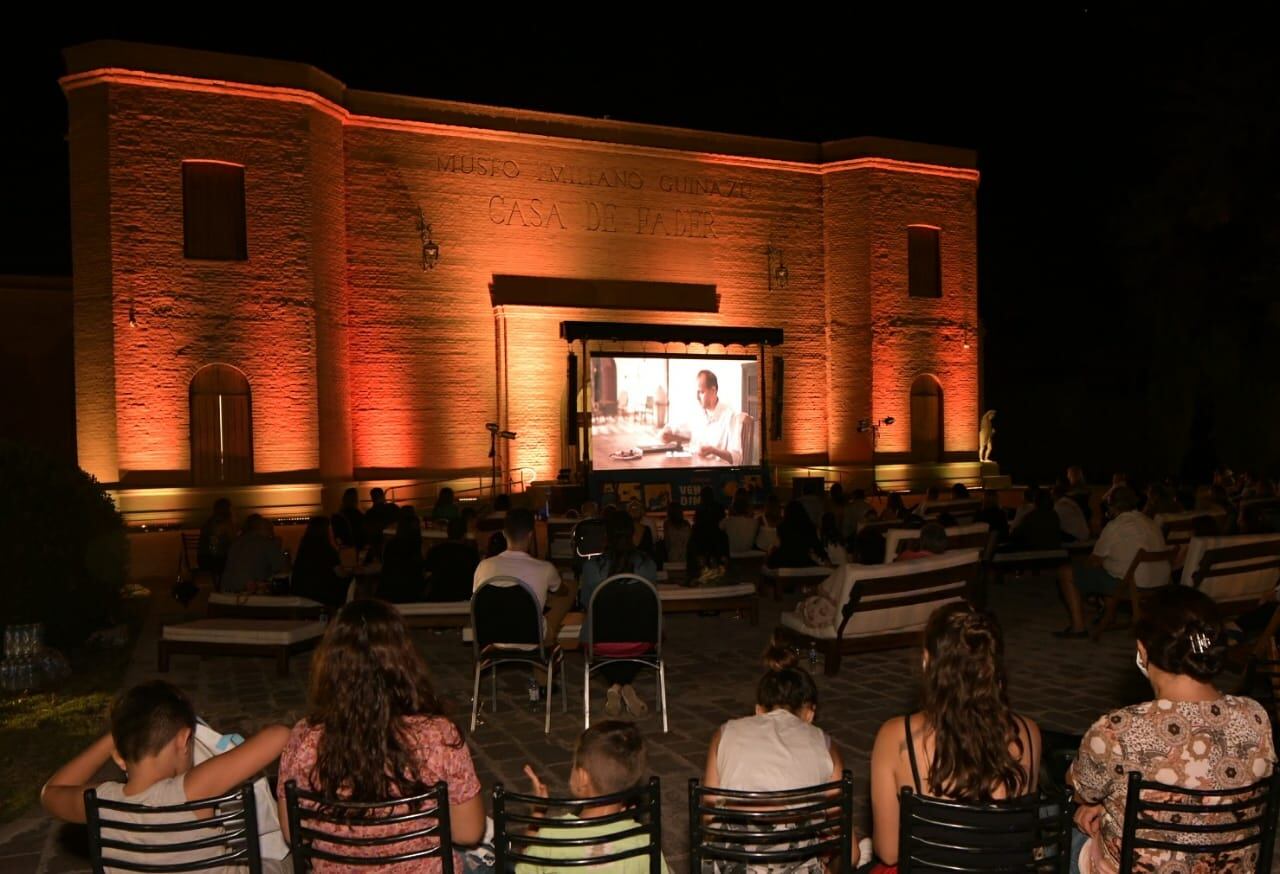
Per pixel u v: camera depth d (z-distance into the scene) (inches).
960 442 1067.9
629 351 955.3
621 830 134.7
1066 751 187.0
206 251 766.5
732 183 1007.0
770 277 1017.5
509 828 209.6
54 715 314.7
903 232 1032.8
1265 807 130.3
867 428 1010.7
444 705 141.5
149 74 739.4
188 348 751.7
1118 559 385.4
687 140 989.2
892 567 340.2
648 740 276.8
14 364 908.0
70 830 220.8
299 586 410.3
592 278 946.7
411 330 878.4
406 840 130.6
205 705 329.1
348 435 845.8
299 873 132.6
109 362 730.8
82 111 737.6
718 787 149.0
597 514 511.2
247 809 135.6
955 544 396.2
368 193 864.3
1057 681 332.2
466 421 896.9
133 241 735.1
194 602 543.2
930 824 129.5
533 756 265.6
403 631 136.7
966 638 133.6
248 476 774.5
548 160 932.6
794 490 900.6
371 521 619.8
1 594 370.6
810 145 1043.9
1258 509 446.6
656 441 929.5
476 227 903.7
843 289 1029.8
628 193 964.0
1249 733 129.9
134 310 734.5
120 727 140.1
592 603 287.3
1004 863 130.1
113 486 722.8
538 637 293.7
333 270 829.2
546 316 916.0
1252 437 1107.9
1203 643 129.0
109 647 420.2
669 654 386.6
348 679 132.0
